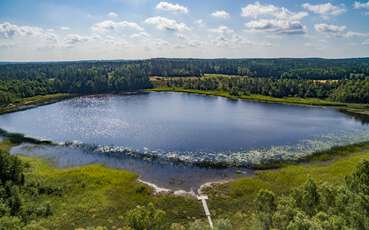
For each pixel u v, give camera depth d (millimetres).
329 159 58969
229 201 42312
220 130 81062
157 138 73562
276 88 149250
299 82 152875
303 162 57375
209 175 51562
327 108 118312
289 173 50812
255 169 54188
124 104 124938
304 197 29266
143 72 187000
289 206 26953
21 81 154875
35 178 47438
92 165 55094
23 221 35781
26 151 64562
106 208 40188
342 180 45875
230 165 56125
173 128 83125
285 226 25016
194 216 38656
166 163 57406
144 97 147000
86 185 46438
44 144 69375
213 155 61500
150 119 94688
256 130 81062
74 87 160125
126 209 40094
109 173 51031
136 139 72812
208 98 146250
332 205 28547
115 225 36406
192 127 84438
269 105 126562
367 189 29594
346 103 126375
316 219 22750
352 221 23562
